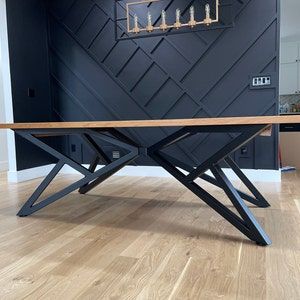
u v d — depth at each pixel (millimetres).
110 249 1477
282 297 1045
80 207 2262
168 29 3281
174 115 3367
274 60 2990
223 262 1316
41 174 3693
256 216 1960
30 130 2031
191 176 1725
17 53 3336
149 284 1144
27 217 2029
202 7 3168
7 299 1058
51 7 3738
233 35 3092
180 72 3299
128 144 1940
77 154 3812
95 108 3668
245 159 3189
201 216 1992
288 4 4336
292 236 1608
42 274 1234
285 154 3887
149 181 3236
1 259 1383
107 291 1099
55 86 3834
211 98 3223
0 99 4355
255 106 3090
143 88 3453
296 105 6293
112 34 3508
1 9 3188
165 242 1555
